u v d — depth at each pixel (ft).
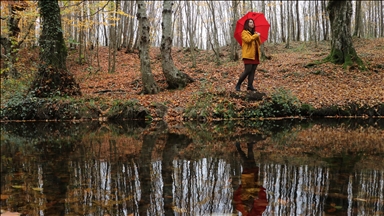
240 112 23.73
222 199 5.52
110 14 48.32
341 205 5.03
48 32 29.60
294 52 69.05
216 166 8.19
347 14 38.27
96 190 6.26
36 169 8.24
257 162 8.56
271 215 4.69
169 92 33.12
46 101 26.78
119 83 41.47
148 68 32.91
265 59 55.57
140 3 32.17
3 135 16.96
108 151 10.98
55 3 30.09
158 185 6.53
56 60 29.78
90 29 67.15
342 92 28.86
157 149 11.26
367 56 44.62
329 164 8.09
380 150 10.18
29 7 37.93
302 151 10.18
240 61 55.67
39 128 20.48
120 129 19.01
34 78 29.94
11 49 42.29
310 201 5.26
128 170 7.91
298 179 6.66
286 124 19.65
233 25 58.59
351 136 13.76
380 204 5.05
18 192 6.21
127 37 88.12
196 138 14.21
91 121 24.75
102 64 68.13
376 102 24.20
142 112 25.00
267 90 27.86
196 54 74.54
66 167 8.42
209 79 37.99
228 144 12.16
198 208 5.10
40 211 5.14
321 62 39.83
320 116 23.91
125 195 5.91
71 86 30.50
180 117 24.29
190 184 6.53
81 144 12.90
